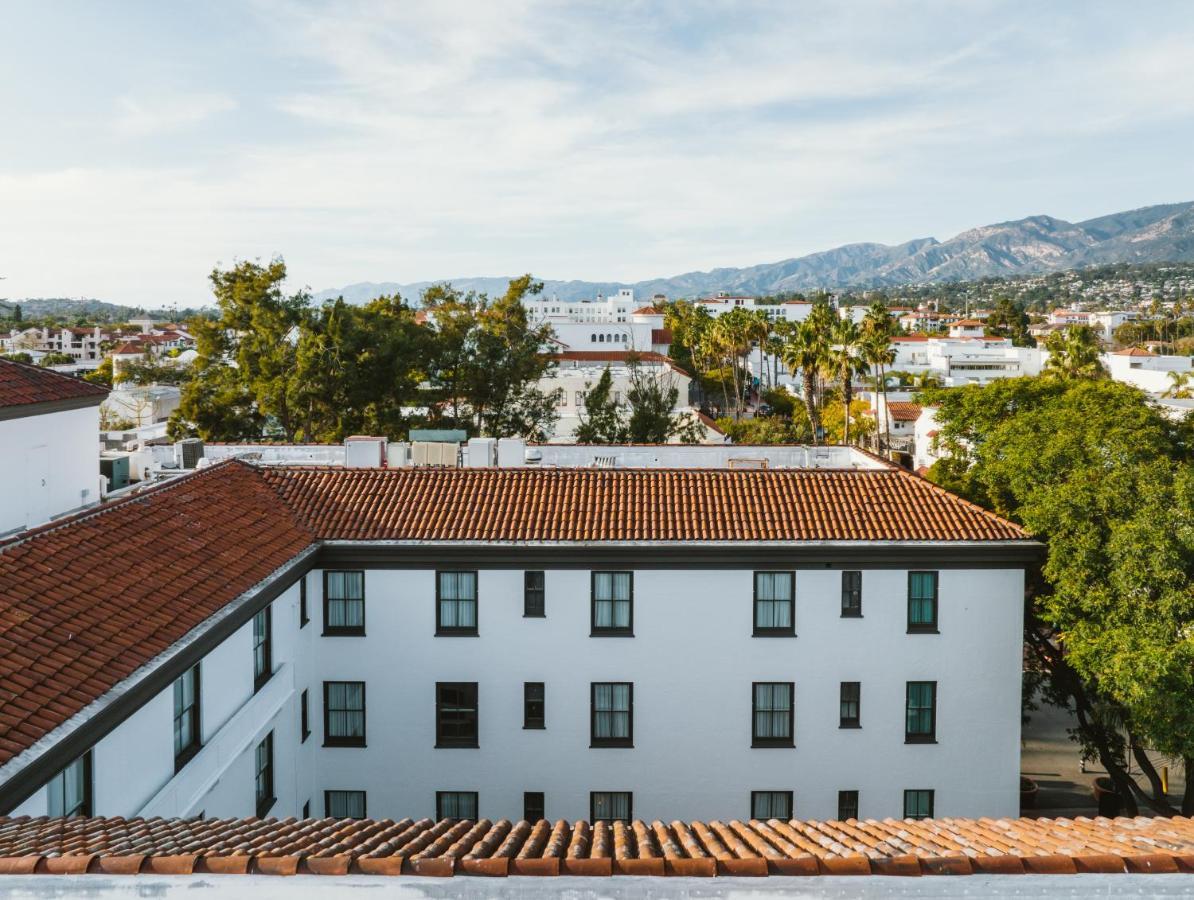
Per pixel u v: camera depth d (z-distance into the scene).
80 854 7.79
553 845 8.80
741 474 24.06
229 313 49.38
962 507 22.64
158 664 13.77
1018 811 22.11
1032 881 7.59
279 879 7.41
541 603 21.75
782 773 21.92
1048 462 22.69
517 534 21.38
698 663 21.77
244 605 16.92
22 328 186.50
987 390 31.05
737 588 21.69
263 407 47.44
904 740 21.97
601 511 22.31
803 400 100.12
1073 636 20.09
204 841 8.87
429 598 21.66
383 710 21.88
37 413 22.47
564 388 73.38
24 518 22.02
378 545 21.22
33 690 11.96
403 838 9.32
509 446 27.45
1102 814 27.11
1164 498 20.02
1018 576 21.83
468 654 21.75
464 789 21.89
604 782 21.91
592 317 169.00
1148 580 18.92
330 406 50.31
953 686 21.94
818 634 21.78
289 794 20.14
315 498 22.92
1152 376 86.31
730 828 10.55
